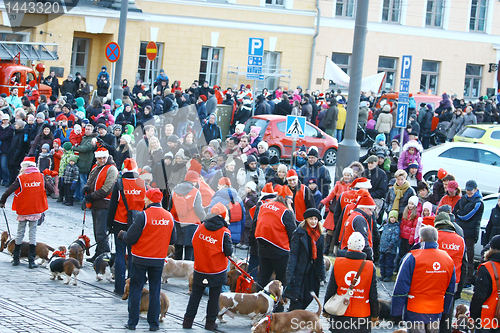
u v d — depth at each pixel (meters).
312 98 24.45
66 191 15.33
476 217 10.45
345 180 11.77
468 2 38.19
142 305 7.91
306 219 7.87
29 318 7.20
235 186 12.51
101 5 28.94
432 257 6.71
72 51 29.48
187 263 9.41
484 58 38.69
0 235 11.35
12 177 16.91
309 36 34.66
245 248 12.76
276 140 21.20
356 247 6.56
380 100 29.38
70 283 9.20
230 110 24.08
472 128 21.05
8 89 23.56
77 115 18.48
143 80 31.58
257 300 7.88
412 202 10.76
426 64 37.97
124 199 8.62
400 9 37.12
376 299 6.58
